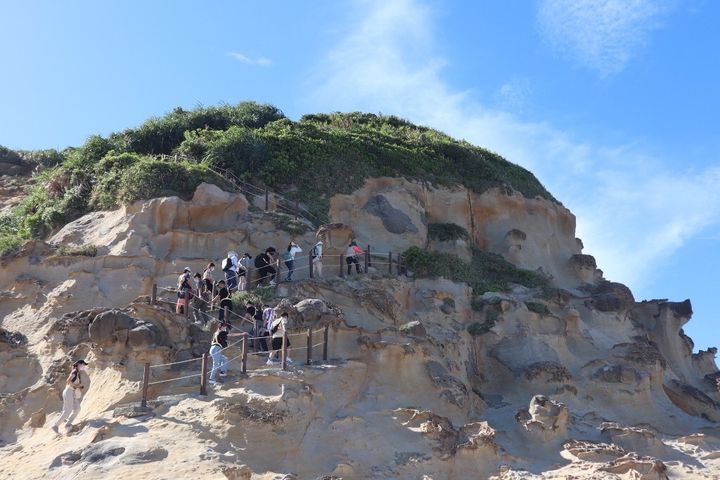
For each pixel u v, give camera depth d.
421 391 24.08
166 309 23.59
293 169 32.97
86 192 30.64
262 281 26.39
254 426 20.30
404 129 41.12
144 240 27.27
